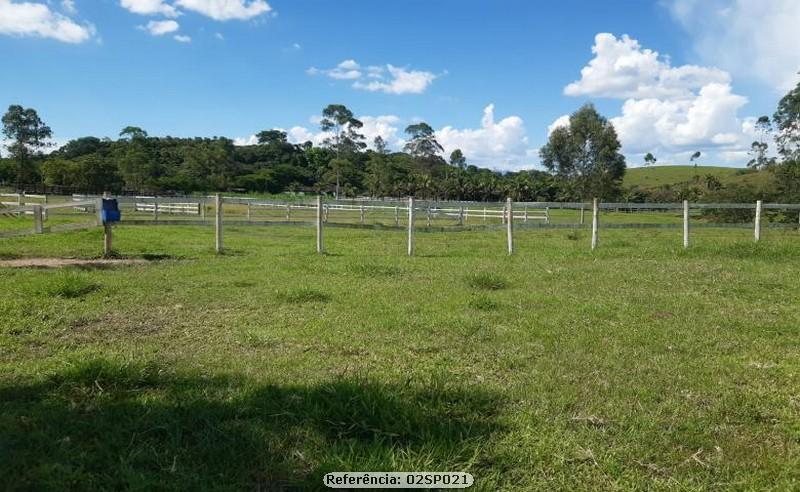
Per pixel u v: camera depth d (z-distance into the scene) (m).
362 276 9.64
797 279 9.48
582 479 3.06
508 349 5.41
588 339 5.74
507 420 3.71
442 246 15.95
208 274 9.70
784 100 36.06
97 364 4.25
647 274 9.95
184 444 3.30
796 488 2.98
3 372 4.55
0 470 2.93
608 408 3.98
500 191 96.00
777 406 4.10
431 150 129.38
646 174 140.50
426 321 6.40
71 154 116.19
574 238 18.86
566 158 80.75
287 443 3.31
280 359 4.98
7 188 67.06
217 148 109.81
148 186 85.69
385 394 3.83
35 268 10.14
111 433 3.38
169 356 5.05
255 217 30.66
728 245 13.73
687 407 4.05
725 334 6.04
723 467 3.20
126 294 7.82
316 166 131.12
